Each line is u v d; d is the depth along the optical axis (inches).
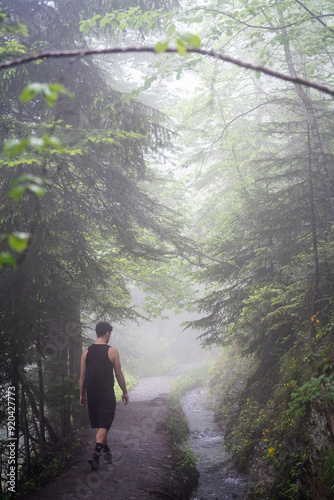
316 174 320.8
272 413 269.6
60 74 300.4
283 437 227.9
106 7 327.0
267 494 202.4
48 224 269.6
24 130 232.8
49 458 263.6
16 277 288.4
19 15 330.0
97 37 378.3
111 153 297.0
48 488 188.2
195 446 330.6
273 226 347.3
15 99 322.0
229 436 324.8
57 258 292.5
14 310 275.0
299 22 305.1
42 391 310.0
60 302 302.2
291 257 329.4
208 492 227.3
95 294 338.3
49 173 299.4
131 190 353.4
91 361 213.5
